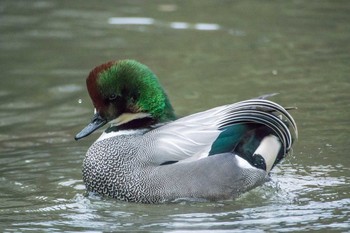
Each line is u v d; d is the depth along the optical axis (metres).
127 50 19.23
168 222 11.01
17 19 21.62
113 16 21.77
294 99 15.82
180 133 11.70
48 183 12.79
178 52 19.08
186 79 17.34
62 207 11.80
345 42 19.14
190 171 11.47
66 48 19.56
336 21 20.67
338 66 17.64
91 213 11.51
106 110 12.23
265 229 10.69
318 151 13.37
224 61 18.42
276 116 11.75
